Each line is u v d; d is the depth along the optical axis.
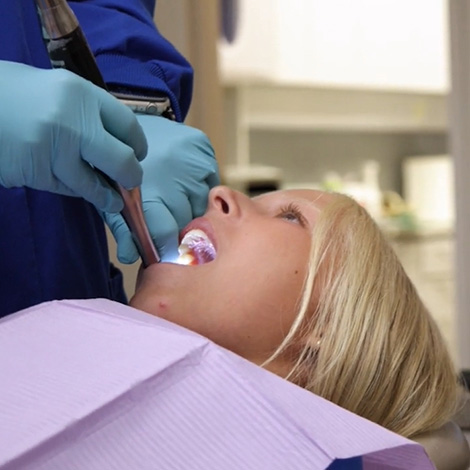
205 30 1.75
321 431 0.52
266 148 3.06
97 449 0.48
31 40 0.91
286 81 2.76
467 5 1.87
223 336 0.80
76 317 0.63
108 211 0.78
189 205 0.92
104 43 0.96
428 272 3.02
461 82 1.90
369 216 0.92
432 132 3.43
